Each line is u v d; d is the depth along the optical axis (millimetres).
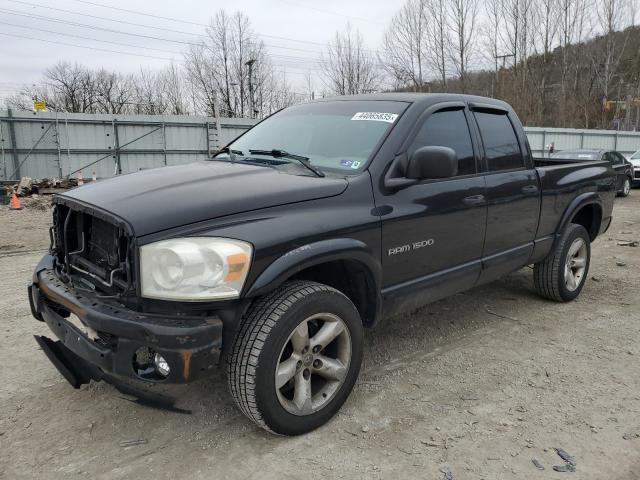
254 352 2697
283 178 3146
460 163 3928
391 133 3502
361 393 3490
